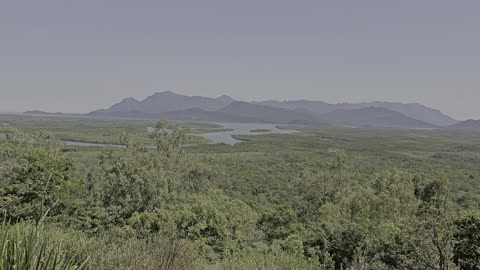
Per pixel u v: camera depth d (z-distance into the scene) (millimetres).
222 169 67938
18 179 21125
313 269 9930
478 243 12617
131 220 24328
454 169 81688
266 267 7742
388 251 19734
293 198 49844
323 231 25297
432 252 13312
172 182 39156
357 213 36219
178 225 23641
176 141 54500
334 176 48750
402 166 84812
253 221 29859
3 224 2859
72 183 24500
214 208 26156
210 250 17641
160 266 5297
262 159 95875
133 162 35406
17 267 2627
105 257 4887
